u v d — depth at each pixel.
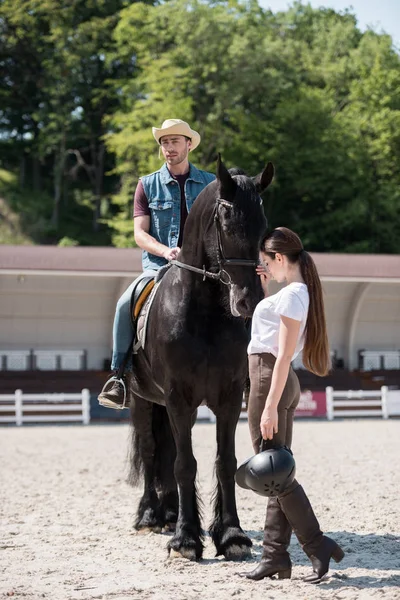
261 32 53.12
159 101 45.97
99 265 20.98
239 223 5.64
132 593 5.25
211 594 5.19
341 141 47.56
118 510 8.77
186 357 6.20
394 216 46.94
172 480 7.64
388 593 5.09
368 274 22.55
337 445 15.50
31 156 62.59
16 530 7.60
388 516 8.05
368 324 25.28
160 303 6.53
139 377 7.20
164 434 7.67
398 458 13.30
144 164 45.22
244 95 47.91
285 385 5.54
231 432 6.38
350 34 60.31
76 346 23.62
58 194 57.59
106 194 61.56
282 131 48.62
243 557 6.23
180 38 47.00
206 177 7.31
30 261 20.72
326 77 54.03
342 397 23.73
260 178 5.95
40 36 60.38
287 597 5.06
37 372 22.72
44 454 14.71
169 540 6.51
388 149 47.50
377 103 50.28
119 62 58.97
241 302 5.60
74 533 7.45
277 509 5.56
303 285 5.45
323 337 5.47
